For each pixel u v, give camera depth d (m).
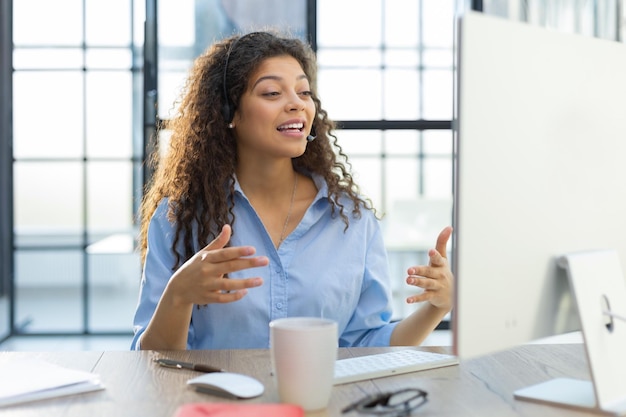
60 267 5.13
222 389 1.06
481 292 0.94
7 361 1.22
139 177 4.90
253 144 1.68
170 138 1.85
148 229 1.73
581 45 1.05
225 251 1.23
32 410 1.00
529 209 0.99
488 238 0.95
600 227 1.08
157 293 1.65
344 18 4.18
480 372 1.20
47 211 5.06
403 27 4.20
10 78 4.93
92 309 5.17
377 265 1.75
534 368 1.23
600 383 0.99
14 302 5.14
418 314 1.54
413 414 0.98
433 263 1.33
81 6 4.85
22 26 4.89
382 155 4.61
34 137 4.99
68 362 1.27
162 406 1.02
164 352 1.35
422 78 4.21
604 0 3.79
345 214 1.74
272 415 0.91
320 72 4.18
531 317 1.01
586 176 1.06
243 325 1.62
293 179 1.77
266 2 4.01
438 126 4.15
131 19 4.84
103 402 1.04
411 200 4.66
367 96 4.21
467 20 0.91
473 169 0.93
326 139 1.82
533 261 1.00
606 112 1.08
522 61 0.97
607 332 1.02
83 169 5.00
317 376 0.98
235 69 1.70
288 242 1.68
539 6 3.84
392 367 1.19
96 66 4.88
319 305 1.64
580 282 1.01
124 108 4.90
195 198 1.72
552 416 0.97
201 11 4.00
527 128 0.98
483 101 0.93
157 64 4.00
